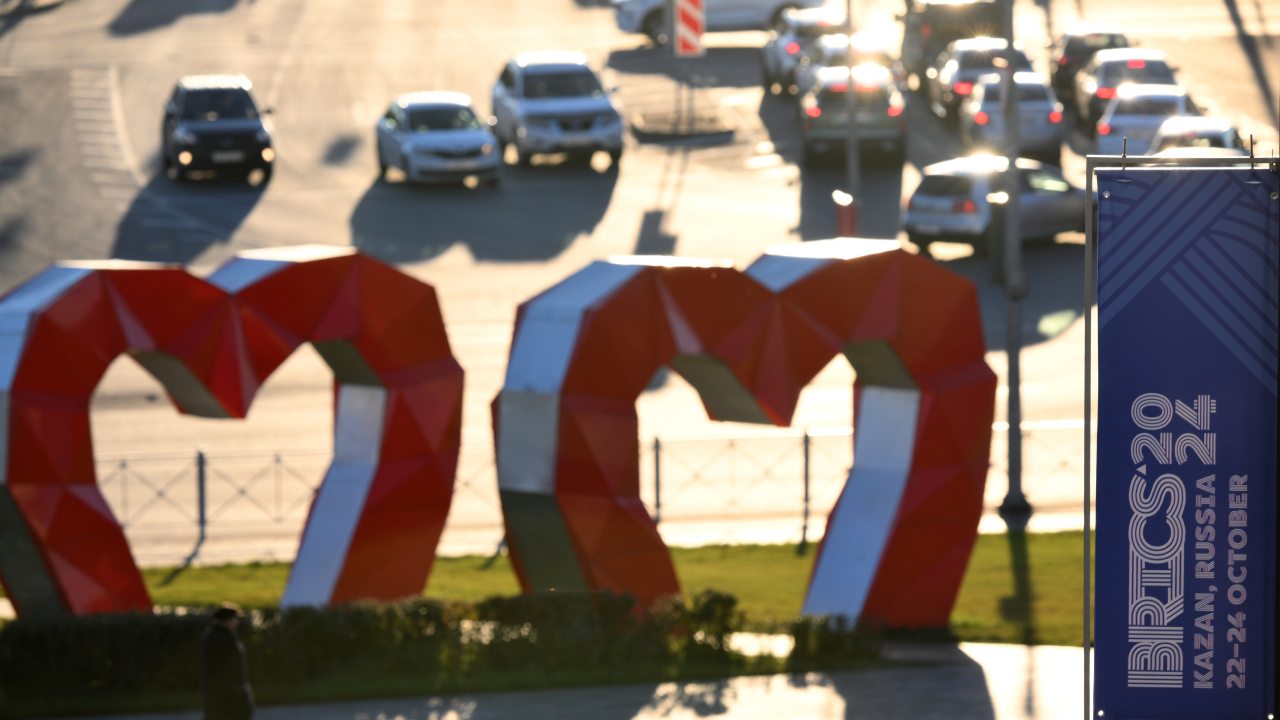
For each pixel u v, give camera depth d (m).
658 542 45.94
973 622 50.12
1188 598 27.81
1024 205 106.62
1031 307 95.50
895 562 49.34
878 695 41.22
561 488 44.53
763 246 111.50
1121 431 27.70
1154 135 131.38
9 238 115.50
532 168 136.75
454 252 111.75
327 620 43.12
